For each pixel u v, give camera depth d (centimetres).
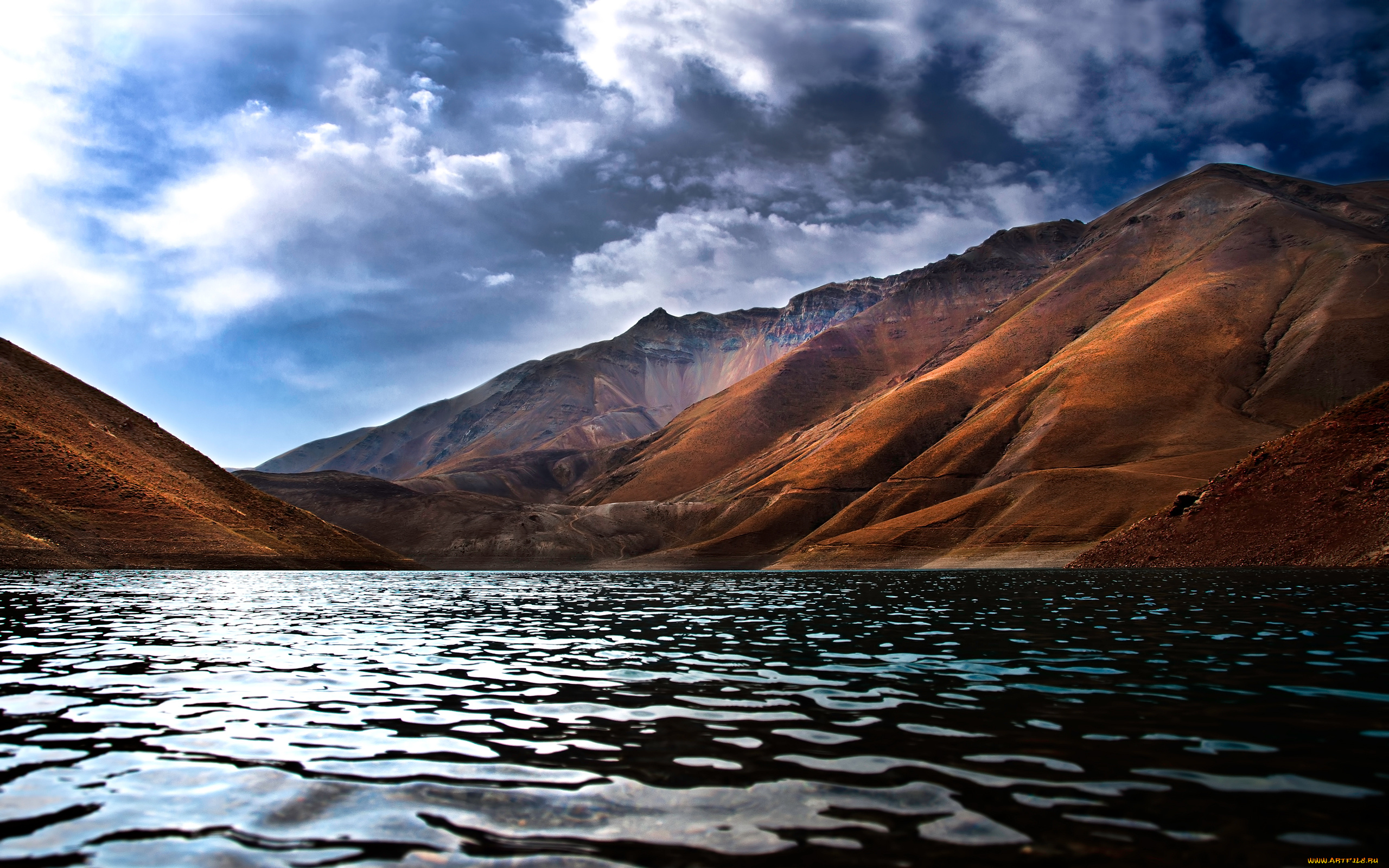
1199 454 17850
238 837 757
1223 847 703
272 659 2038
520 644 2425
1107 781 915
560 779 951
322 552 11750
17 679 1661
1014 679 1662
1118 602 3925
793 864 673
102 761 1031
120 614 3244
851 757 1043
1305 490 8256
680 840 739
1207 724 1209
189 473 11512
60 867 678
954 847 711
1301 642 2211
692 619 3403
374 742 1144
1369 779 906
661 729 1228
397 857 704
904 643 2394
